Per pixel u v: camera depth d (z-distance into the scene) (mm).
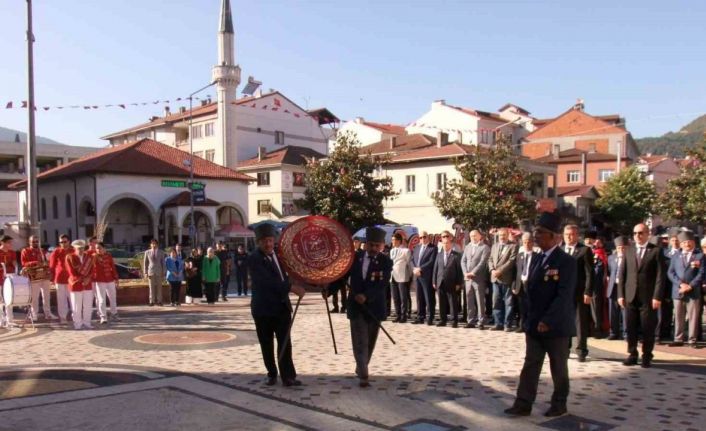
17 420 6277
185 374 8336
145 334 12062
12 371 8570
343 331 12234
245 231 42344
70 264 12984
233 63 54938
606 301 11625
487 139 64625
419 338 11359
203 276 19406
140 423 6164
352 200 35906
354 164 36375
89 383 7836
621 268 8977
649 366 8703
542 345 6418
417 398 7059
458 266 12898
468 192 33031
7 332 12531
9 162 69750
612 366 8789
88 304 13156
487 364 8922
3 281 13539
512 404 6805
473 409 6625
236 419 6285
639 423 6125
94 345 10773
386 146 52281
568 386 6395
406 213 44531
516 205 32344
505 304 12281
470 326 12773
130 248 38125
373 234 7668
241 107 58625
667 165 67875
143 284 19344
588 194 53469
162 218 42188
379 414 6441
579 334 9133
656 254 8586
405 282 13695
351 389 7488
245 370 8586
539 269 6430
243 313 16172
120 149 45344
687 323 11211
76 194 42375
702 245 10758
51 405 6828
